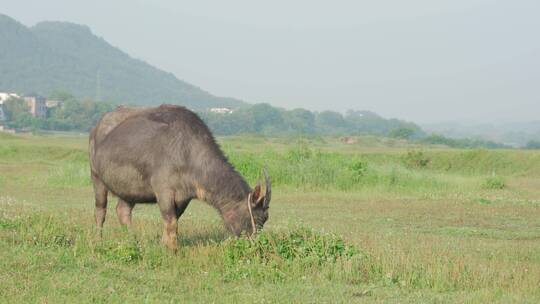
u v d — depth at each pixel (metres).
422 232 20.08
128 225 15.38
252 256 12.85
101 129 15.24
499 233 20.12
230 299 10.47
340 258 12.95
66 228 15.19
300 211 25.12
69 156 60.34
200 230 17.00
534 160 56.12
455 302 10.72
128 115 14.99
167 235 13.81
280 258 12.80
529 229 21.36
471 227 21.61
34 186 33.84
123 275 11.70
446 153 60.47
